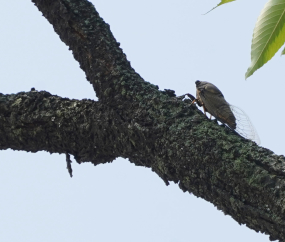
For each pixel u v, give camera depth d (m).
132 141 8.08
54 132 8.76
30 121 8.80
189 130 7.68
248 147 7.25
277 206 6.55
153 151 7.91
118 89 8.54
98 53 9.02
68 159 8.97
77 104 8.77
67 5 9.41
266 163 6.98
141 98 8.30
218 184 7.20
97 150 8.70
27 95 9.12
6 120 8.98
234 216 7.20
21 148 9.24
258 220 6.77
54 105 8.86
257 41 5.21
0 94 9.27
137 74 8.89
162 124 7.86
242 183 6.93
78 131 8.59
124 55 9.20
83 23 9.29
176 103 8.14
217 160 7.23
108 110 8.40
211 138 7.46
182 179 7.66
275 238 6.71
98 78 8.80
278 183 6.69
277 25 5.10
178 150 7.55
